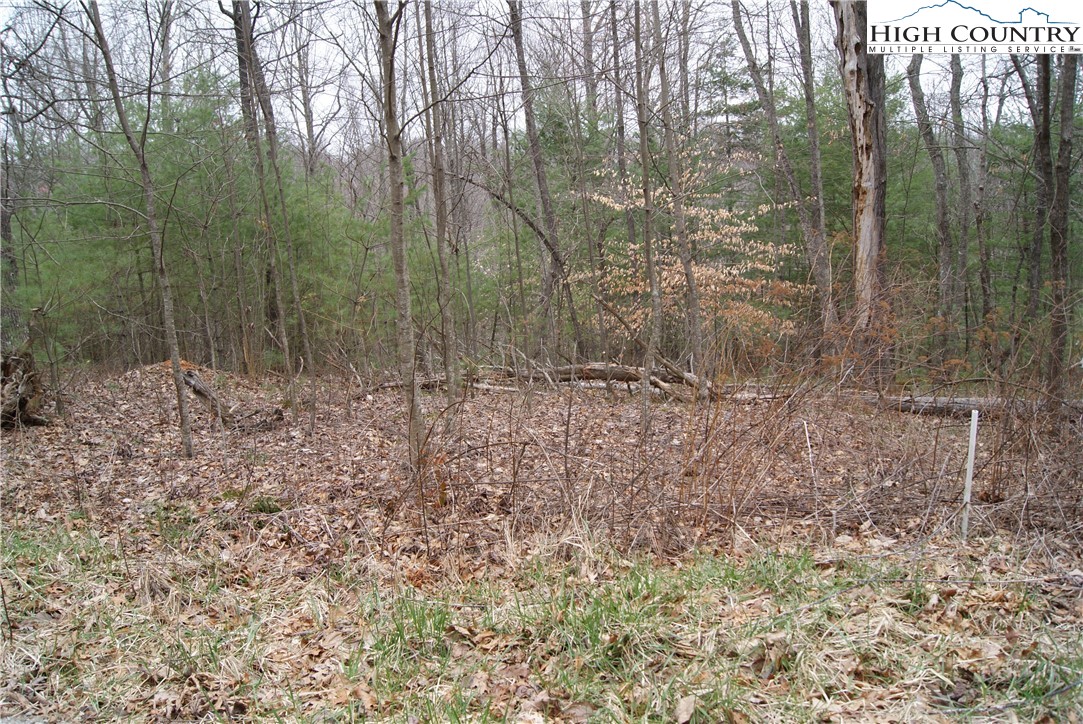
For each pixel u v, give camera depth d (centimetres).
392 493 616
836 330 642
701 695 317
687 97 1371
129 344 1491
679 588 425
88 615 432
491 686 345
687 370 1195
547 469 641
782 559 455
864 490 571
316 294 1285
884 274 868
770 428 579
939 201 1599
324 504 620
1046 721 292
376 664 368
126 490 685
